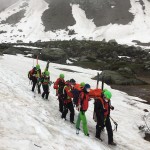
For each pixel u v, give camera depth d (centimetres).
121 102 2150
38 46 11644
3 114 959
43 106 1334
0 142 711
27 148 724
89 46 10212
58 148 811
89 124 1319
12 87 1555
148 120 1695
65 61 6022
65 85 1206
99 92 1104
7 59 4241
